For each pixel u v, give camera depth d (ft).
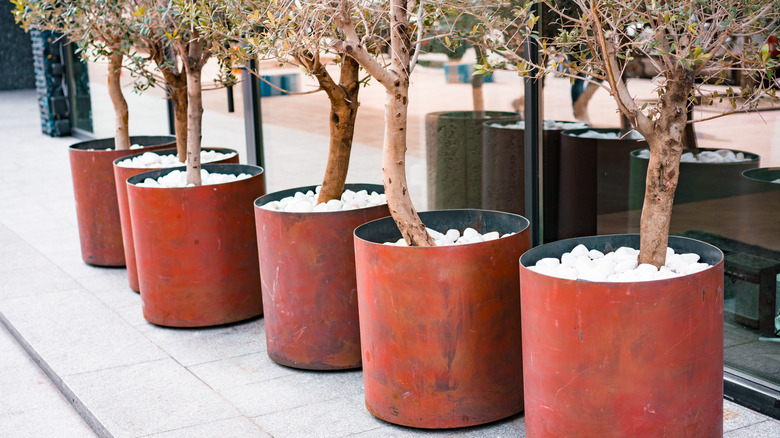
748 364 13.35
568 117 15.31
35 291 19.53
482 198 17.44
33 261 21.99
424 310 11.44
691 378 9.18
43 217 26.76
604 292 8.94
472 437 11.79
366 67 10.98
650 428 9.18
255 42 11.44
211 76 25.49
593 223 15.47
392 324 11.71
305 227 13.70
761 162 12.64
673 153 9.78
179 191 16.15
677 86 9.50
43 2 18.60
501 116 16.51
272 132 23.41
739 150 12.93
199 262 16.43
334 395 13.47
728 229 13.43
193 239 16.31
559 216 15.89
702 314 9.13
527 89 15.55
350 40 10.84
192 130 16.93
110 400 13.62
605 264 10.16
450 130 17.79
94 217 20.98
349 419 12.59
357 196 15.70
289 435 12.16
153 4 17.13
